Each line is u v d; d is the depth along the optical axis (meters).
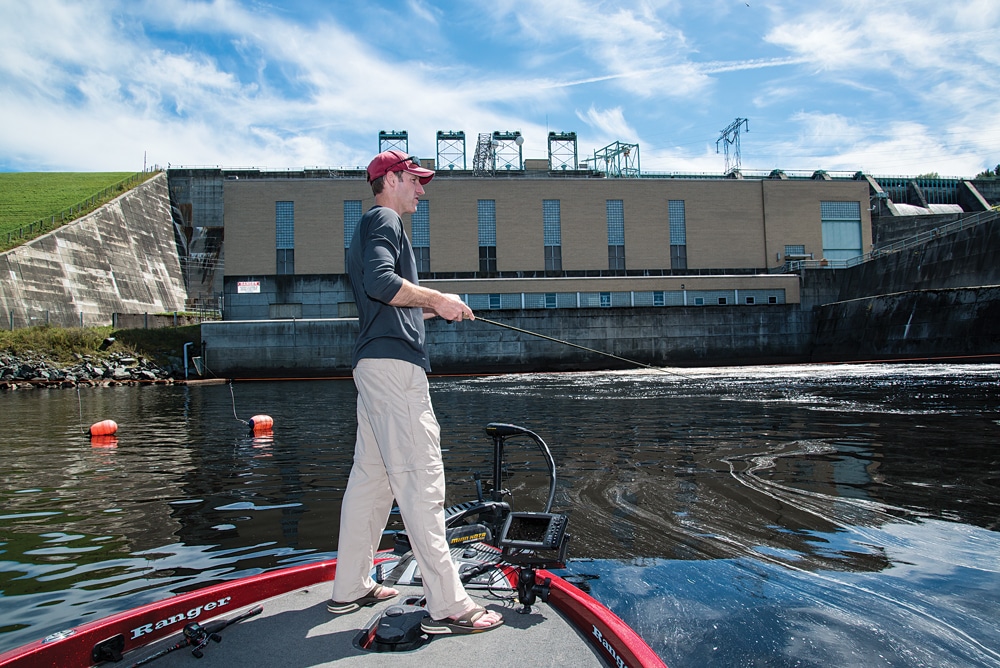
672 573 3.76
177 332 37.31
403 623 2.36
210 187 60.75
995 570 3.68
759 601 3.32
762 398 15.03
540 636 2.36
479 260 41.69
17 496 6.58
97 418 15.31
